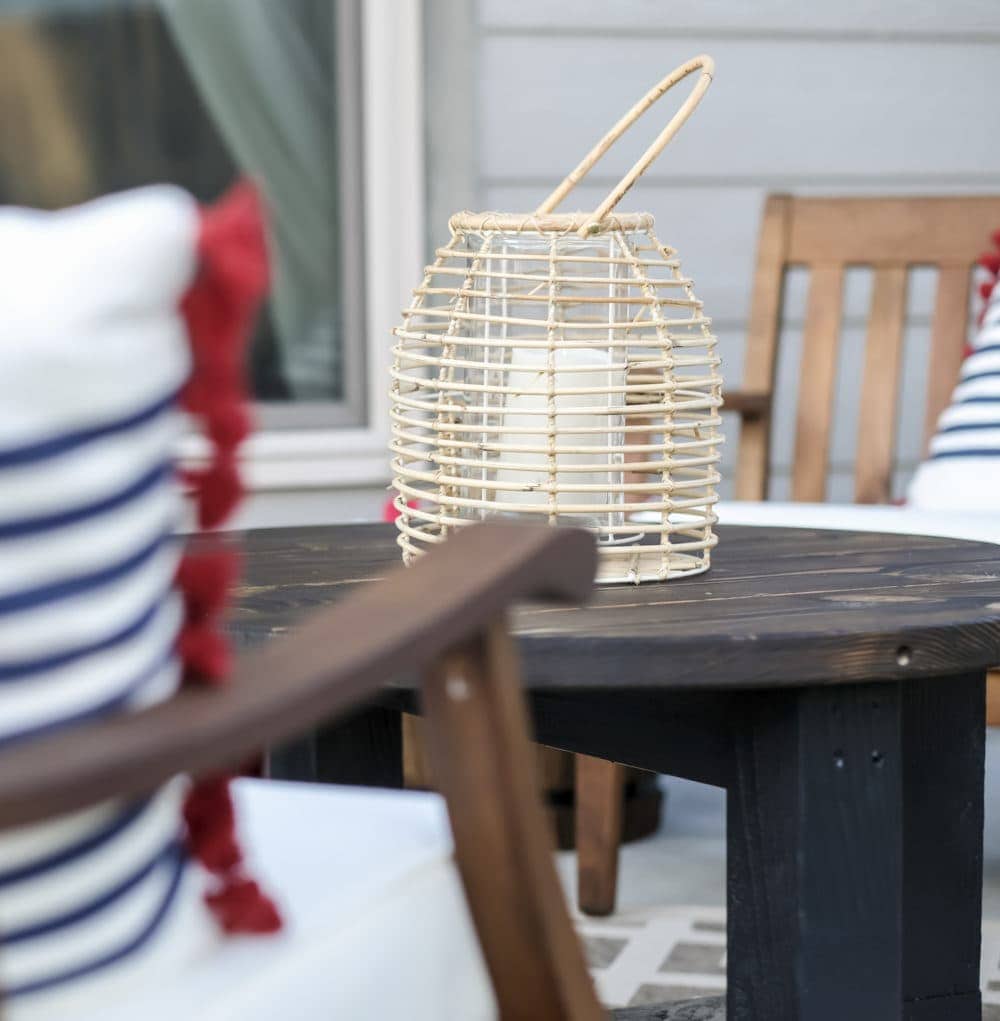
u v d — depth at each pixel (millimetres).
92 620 679
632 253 1467
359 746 1683
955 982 1648
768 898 1278
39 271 652
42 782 620
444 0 3529
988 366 2461
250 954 803
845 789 1239
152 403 692
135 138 3523
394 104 3539
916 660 1225
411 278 3578
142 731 666
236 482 758
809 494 2854
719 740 1332
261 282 711
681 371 3605
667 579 1458
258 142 3574
